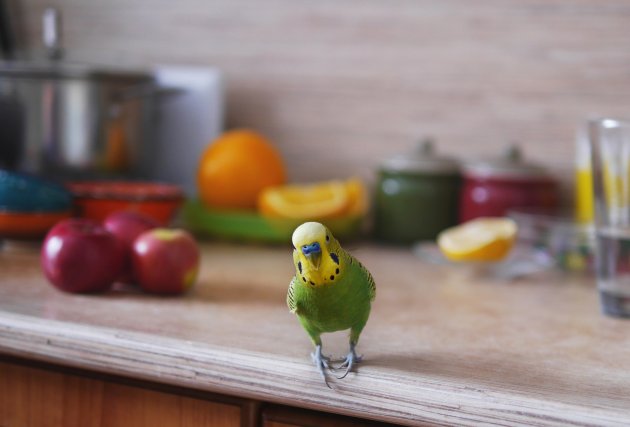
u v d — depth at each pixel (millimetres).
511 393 1053
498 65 1586
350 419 1108
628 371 1106
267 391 1094
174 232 1295
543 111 1572
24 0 1834
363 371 1082
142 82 1591
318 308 1052
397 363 1102
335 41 1663
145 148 1633
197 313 1222
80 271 1255
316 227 1044
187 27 1745
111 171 1574
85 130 1535
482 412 1050
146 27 1769
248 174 1591
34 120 1520
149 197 1479
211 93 1676
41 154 1526
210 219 1583
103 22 1794
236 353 1107
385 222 1597
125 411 1150
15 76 1501
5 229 1412
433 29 1611
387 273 1428
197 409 1129
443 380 1070
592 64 1541
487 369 1098
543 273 1466
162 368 1120
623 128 1230
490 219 1528
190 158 1693
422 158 1569
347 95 1665
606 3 1525
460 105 1610
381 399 1071
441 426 1060
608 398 1051
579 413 1033
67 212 1438
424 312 1257
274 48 1697
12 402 1188
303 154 1698
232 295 1294
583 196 1499
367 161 1663
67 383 1166
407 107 1636
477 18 1589
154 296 1281
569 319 1251
